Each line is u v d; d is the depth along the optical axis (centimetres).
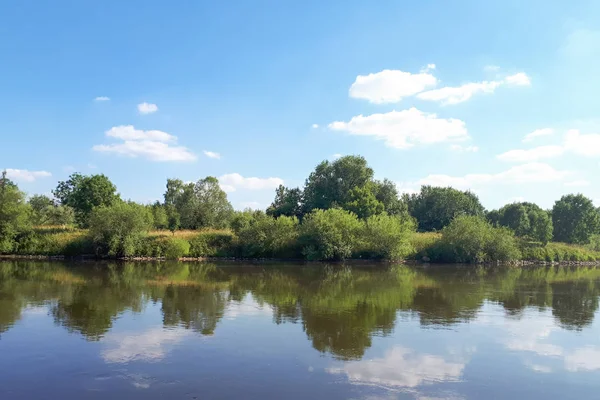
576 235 9888
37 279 3534
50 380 1378
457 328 2147
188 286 3312
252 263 5472
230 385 1357
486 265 6359
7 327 1998
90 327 2014
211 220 7700
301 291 3216
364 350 1750
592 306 2850
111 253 5250
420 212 10462
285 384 1376
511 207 9644
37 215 6369
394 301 2862
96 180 6669
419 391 1355
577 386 1434
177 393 1290
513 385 1430
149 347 1725
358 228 6216
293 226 6225
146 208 6150
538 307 2775
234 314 2348
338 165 9062
